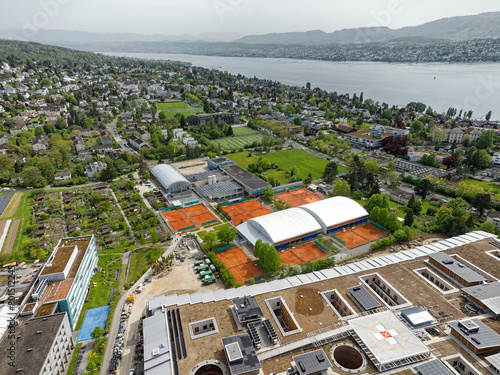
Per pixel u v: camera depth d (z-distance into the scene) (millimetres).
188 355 75875
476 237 123125
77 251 116000
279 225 141125
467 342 74875
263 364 72688
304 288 97625
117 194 195250
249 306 88188
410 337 76125
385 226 152625
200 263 127938
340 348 76562
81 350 91562
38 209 173750
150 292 113312
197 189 195625
